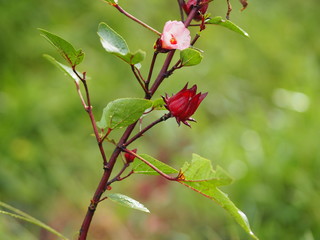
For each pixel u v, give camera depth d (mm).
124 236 1877
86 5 2701
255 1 3480
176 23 1014
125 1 2758
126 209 1943
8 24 2457
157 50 1021
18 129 2115
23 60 2438
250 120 2441
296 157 2045
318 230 1836
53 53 2453
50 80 2355
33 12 2551
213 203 1956
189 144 2324
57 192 2012
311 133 2160
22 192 1954
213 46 2969
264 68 3012
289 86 2760
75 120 2254
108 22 2674
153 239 1903
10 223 1797
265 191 1937
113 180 1060
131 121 1026
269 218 1906
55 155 2111
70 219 1912
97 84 2371
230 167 2035
